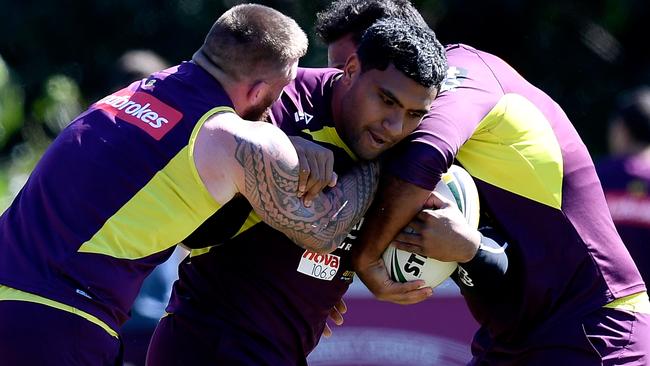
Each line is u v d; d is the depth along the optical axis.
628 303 14.91
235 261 14.44
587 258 14.75
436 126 13.89
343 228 13.75
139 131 13.54
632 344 14.70
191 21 43.06
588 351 14.59
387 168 13.97
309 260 14.41
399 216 14.00
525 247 14.66
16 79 40.69
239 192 13.65
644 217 23.72
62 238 13.23
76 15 42.50
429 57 13.28
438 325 22.88
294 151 13.29
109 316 13.33
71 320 13.02
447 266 14.95
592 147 40.56
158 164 13.37
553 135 14.98
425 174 13.70
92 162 13.44
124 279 13.30
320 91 14.48
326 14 15.95
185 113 13.53
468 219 14.52
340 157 14.23
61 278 13.12
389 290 14.74
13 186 33.56
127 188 13.31
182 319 14.75
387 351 22.77
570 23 40.78
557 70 40.94
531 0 40.12
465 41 40.84
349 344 22.80
